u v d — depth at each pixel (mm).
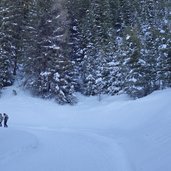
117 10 63844
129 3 66500
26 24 50219
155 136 18812
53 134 27188
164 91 37281
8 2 49562
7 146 19047
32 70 45969
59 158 16609
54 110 42438
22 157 16688
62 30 48281
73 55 52781
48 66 45625
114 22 62094
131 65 42312
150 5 69812
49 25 47188
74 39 53781
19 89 47812
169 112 24469
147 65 42094
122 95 45094
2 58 46406
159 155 14188
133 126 27922
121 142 21094
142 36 50875
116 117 33750
